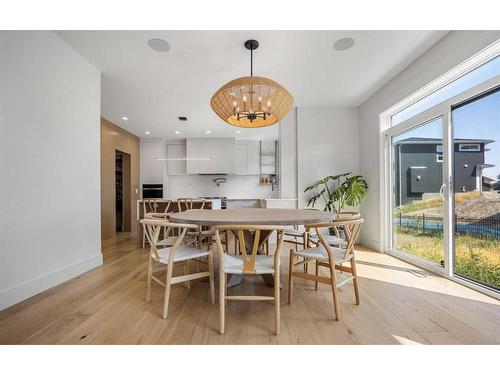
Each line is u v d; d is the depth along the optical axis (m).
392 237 3.80
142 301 2.11
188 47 2.72
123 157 6.32
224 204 6.79
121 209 6.33
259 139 7.19
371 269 2.98
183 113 4.86
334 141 4.59
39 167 2.35
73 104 2.78
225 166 6.95
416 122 3.15
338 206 4.57
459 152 2.54
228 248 2.88
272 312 1.93
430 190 3.00
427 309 1.96
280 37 2.55
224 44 2.66
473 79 2.43
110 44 2.67
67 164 2.70
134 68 3.16
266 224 1.72
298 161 4.57
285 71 3.26
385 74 3.36
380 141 3.87
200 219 1.86
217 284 2.52
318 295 2.24
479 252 2.35
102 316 1.86
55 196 2.54
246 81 2.04
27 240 2.21
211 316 1.86
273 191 7.39
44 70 2.41
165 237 2.61
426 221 3.07
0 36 2.00
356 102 4.40
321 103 4.44
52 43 2.49
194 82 3.55
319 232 1.83
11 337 1.61
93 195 3.11
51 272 2.46
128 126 5.74
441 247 2.83
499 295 2.12
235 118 2.62
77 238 2.84
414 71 3.03
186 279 1.95
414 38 2.58
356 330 1.68
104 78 3.42
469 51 2.26
